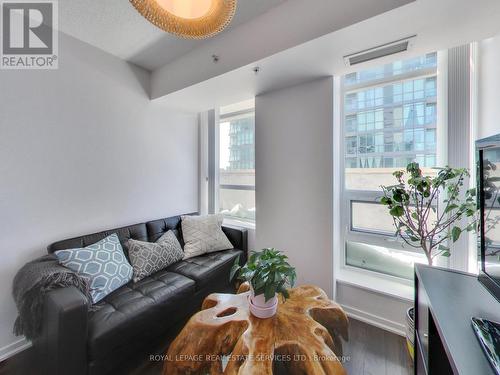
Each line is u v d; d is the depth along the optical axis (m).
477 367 0.66
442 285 1.05
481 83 1.54
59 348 1.15
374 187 2.07
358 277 2.10
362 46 1.49
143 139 2.47
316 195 2.05
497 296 0.81
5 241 1.57
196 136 3.11
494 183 0.85
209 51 1.96
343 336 1.39
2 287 1.56
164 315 1.64
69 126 1.88
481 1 1.09
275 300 1.27
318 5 1.40
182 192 2.93
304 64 1.73
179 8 0.95
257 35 1.66
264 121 2.32
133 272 1.89
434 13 1.18
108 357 1.31
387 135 2.01
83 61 1.96
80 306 1.21
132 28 1.80
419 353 1.20
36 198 1.71
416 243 1.88
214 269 2.15
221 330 1.20
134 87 2.36
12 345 1.59
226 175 3.19
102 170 2.11
